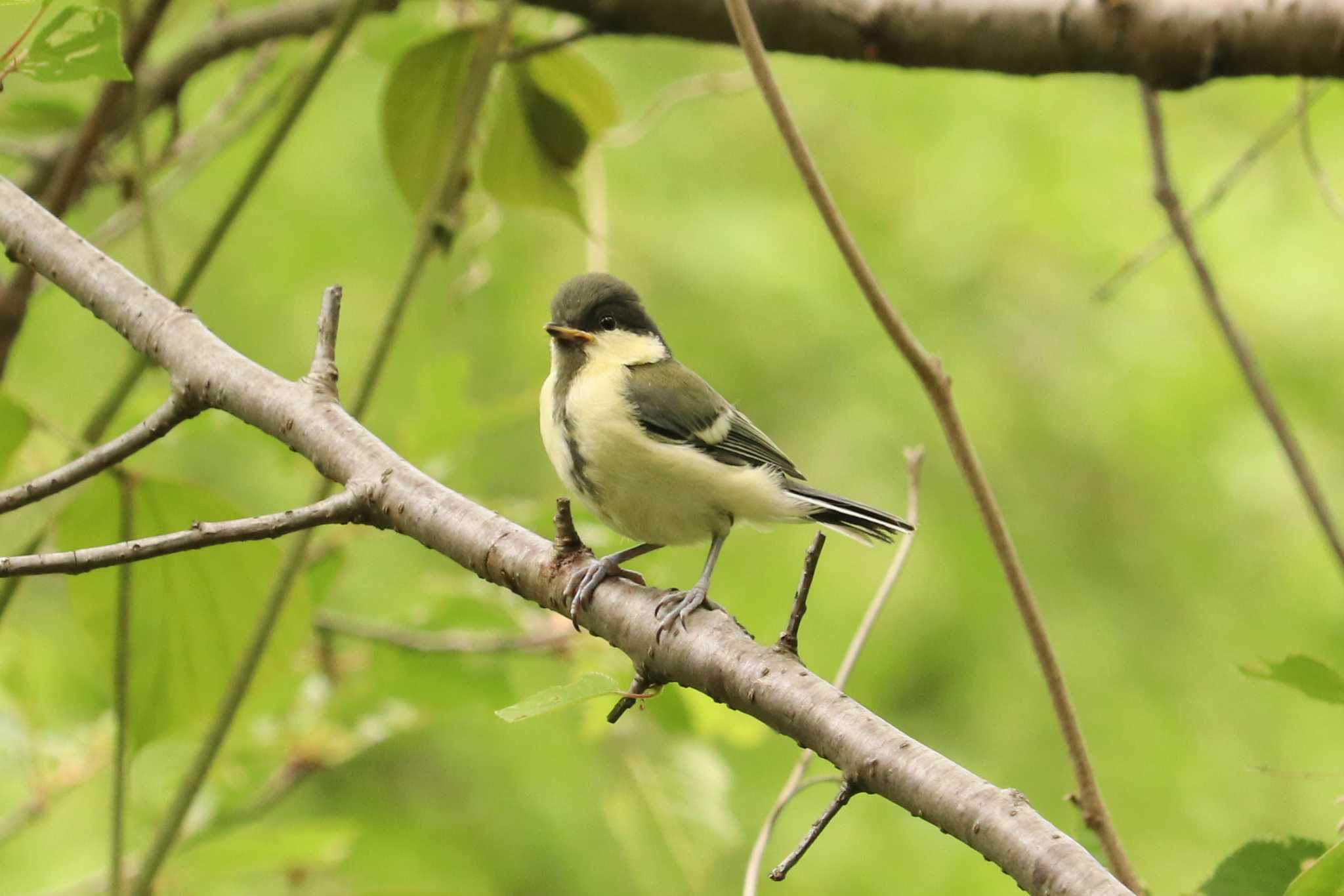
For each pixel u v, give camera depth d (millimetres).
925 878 11688
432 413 8664
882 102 14336
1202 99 14367
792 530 13133
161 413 5312
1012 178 13961
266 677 6902
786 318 13859
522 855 12039
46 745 8594
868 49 7652
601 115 8773
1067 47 7234
